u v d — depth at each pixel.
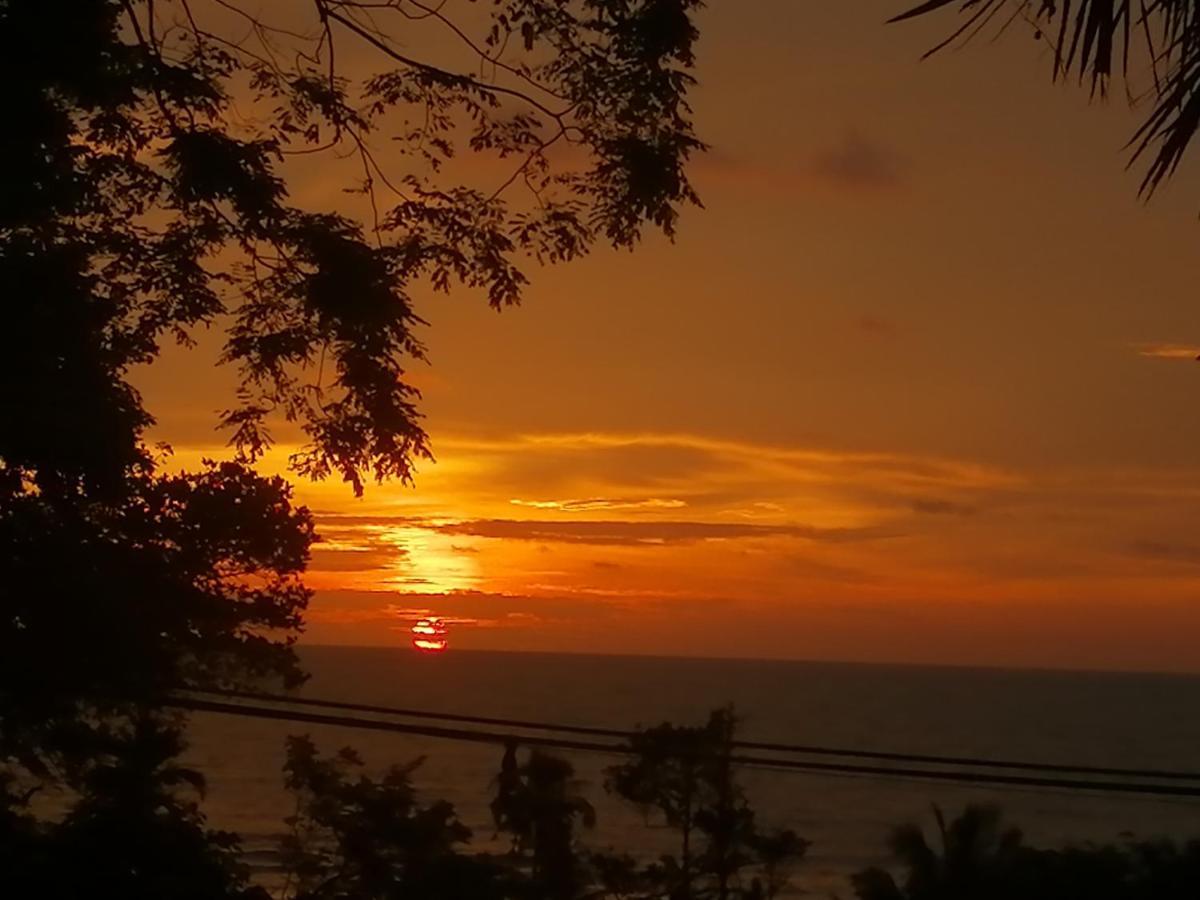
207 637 15.17
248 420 14.31
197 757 87.00
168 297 13.49
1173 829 67.19
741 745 11.03
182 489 14.53
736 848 28.16
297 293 13.84
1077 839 62.78
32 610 13.34
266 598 15.30
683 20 13.21
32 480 13.49
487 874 22.77
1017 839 23.81
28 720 14.23
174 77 12.92
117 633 13.67
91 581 13.42
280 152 13.30
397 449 14.25
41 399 12.70
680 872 28.00
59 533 13.52
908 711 186.38
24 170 12.08
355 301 13.31
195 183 12.84
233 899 16.31
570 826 26.89
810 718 166.38
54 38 11.79
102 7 12.15
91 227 13.28
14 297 12.17
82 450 13.13
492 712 162.38
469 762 90.50
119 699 14.40
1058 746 134.38
